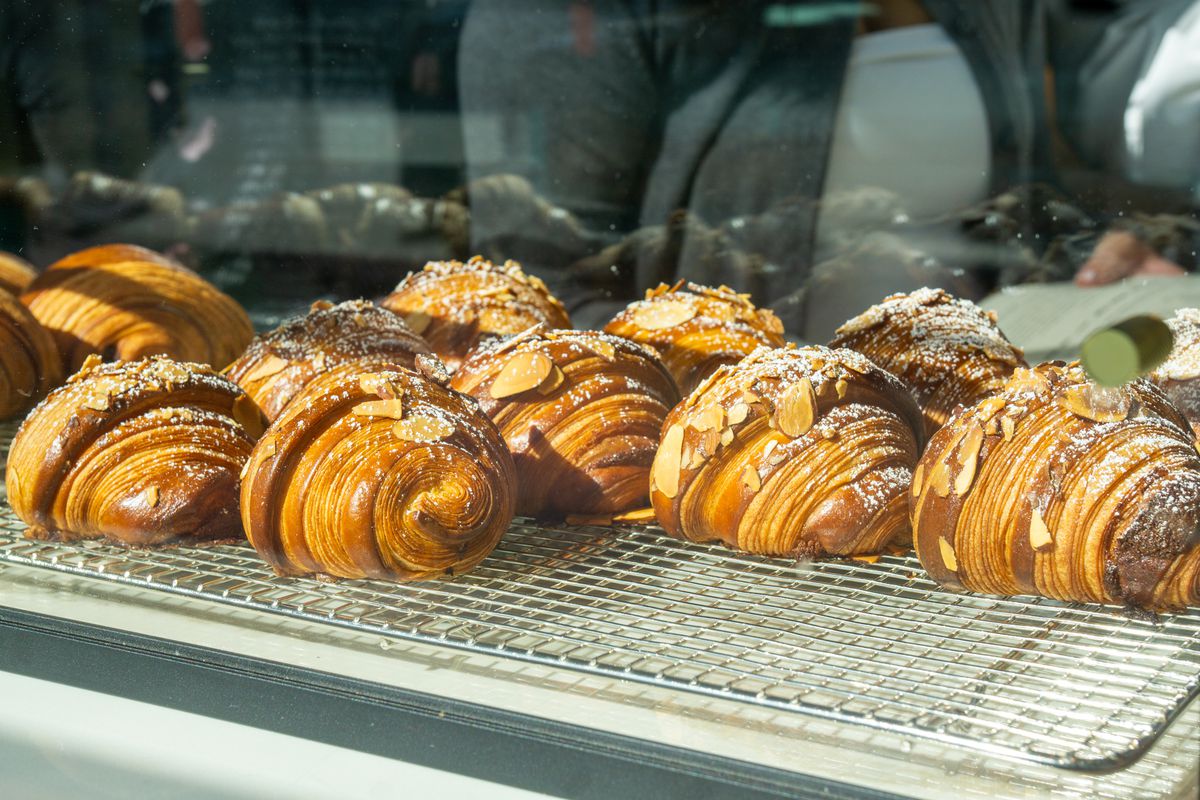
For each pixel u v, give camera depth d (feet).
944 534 3.00
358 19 4.00
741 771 2.71
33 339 3.61
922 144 3.79
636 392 3.31
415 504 3.06
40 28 3.80
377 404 3.11
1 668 3.02
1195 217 3.61
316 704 2.86
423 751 2.82
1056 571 2.94
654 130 3.98
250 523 3.08
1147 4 3.60
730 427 3.13
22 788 2.92
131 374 3.27
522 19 3.99
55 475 3.18
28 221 3.86
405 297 3.70
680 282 3.65
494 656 2.91
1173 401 3.26
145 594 3.10
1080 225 3.70
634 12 3.93
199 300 3.81
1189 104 3.59
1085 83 3.67
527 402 3.27
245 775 2.84
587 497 3.26
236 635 2.97
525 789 2.79
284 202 4.04
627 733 2.76
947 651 2.88
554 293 4.06
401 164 4.07
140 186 3.93
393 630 2.92
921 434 3.28
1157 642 2.90
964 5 3.72
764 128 3.91
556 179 4.04
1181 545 2.90
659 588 3.06
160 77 3.91
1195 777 2.66
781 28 3.87
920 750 2.73
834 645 2.90
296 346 3.45
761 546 3.14
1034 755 2.64
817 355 3.20
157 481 3.19
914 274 3.83
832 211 3.88
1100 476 2.93
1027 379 3.02
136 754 2.88
